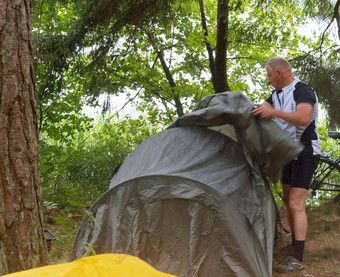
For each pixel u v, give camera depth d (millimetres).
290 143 3033
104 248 3131
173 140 3303
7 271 2061
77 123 6840
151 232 3041
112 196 3150
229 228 2889
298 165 3453
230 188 2969
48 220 4797
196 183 2945
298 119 3248
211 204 2916
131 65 6957
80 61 6289
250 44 7207
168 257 3027
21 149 2129
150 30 6395
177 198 2998
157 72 7469
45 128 6668
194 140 3293
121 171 3391
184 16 7129
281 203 5469
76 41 5902
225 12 5812
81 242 3178
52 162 6094
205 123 3332
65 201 5449
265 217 3002
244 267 2883
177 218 3012
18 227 2113
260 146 3078
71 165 6531
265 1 6016
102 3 5539
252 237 2938
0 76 2084
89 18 5773
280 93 3539
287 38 6898
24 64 2176
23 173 2135
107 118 7203
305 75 6047
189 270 2971
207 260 2941
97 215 3162
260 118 3123
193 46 7090
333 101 5918
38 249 2230
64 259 3646
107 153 6840
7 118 2086
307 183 3439
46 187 5758
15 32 2145
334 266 3500
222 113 3191
